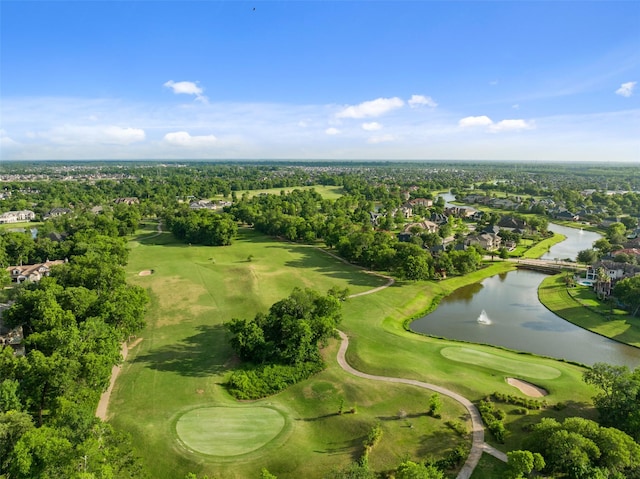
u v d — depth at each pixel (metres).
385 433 55.22
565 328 99.00
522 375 71.12
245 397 65.69
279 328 78.31
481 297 121.38
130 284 119.94
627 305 104.62
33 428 44.44
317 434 56.94
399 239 181.25
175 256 157.62
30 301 82.12
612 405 53.75
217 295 111.56
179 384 68.81
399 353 79.62
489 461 49.72
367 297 113.31
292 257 157.50
